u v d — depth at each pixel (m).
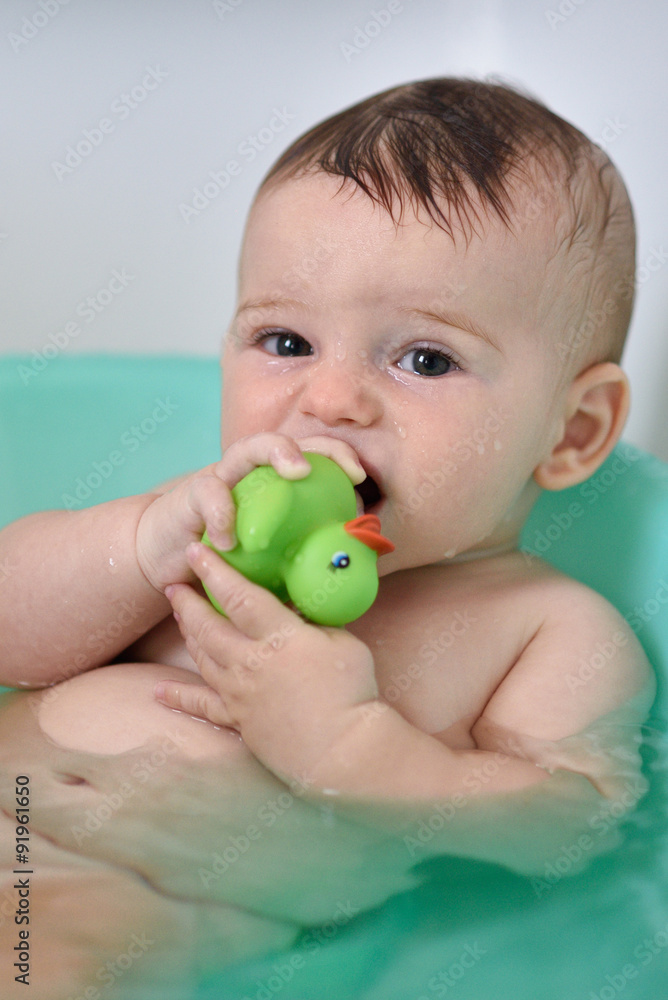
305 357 0.95
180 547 0.91
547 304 0.99
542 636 1.03
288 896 0.75
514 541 1.15
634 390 1.64
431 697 0.97
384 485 0.92
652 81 1.55
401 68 1.97
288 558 0.81
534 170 0.98
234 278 1.96
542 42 1.84
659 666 1.11
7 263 1.87
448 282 0.91
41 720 0.93
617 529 1.18
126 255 1.92
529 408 1.00
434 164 0.94
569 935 0.72
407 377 0.93
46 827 0.80
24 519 1.07
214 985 0.68
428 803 0.83
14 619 1.00
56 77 1.83
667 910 0.74
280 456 0.80
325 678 0.82
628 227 1.11
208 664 0.86
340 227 0.92
